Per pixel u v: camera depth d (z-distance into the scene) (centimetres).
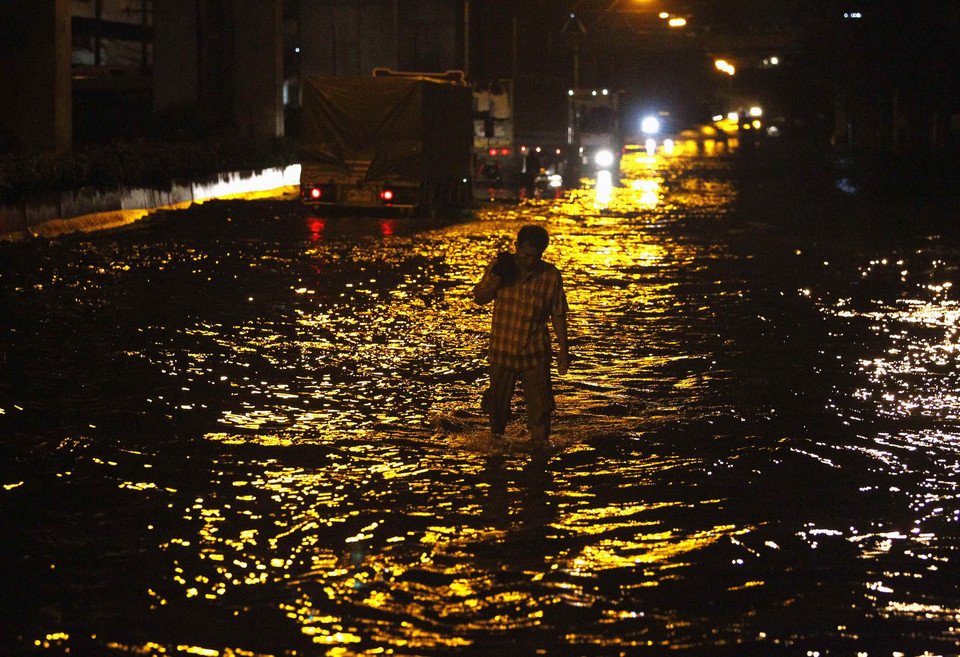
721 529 1587
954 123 14325
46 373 2498
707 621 1280
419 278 4206
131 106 12788
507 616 1288
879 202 8569
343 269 4441
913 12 13900
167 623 1253
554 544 1520
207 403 2269
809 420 2200
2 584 1355
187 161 7481
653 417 2220
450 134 7812
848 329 3195
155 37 9956
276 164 9406
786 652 1205
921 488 1783
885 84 15850
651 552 1495
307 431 2080
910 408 2295
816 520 1628
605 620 1279
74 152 5994
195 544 1496
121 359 2661
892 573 1431
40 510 1622
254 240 5528
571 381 2539
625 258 4966
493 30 13325
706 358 2789
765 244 5594
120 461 1867
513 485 1780
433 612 1295
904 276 4381
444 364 2691
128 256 4719
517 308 1998
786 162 15325
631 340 3033
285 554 1467
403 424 2142
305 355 2758
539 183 9925
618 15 17250
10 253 4612
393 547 1498
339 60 12106
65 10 6338
